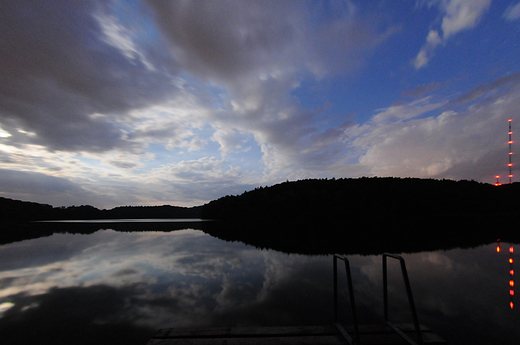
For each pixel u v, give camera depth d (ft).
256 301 17.63
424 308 15.92
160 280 23.29
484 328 13.16
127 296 18.94
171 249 42.52
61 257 35.19
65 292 20.02
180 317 15.05
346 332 11.06
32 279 23.91
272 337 10.91
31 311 16.22
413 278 23.06
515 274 24.27
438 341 10.61
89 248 43.93
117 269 27.76
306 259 32.86
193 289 20.58
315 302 17.35
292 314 15.33
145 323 14.28
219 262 31.22
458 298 17.75
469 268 26.68
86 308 16.61
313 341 10.59
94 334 13.03
